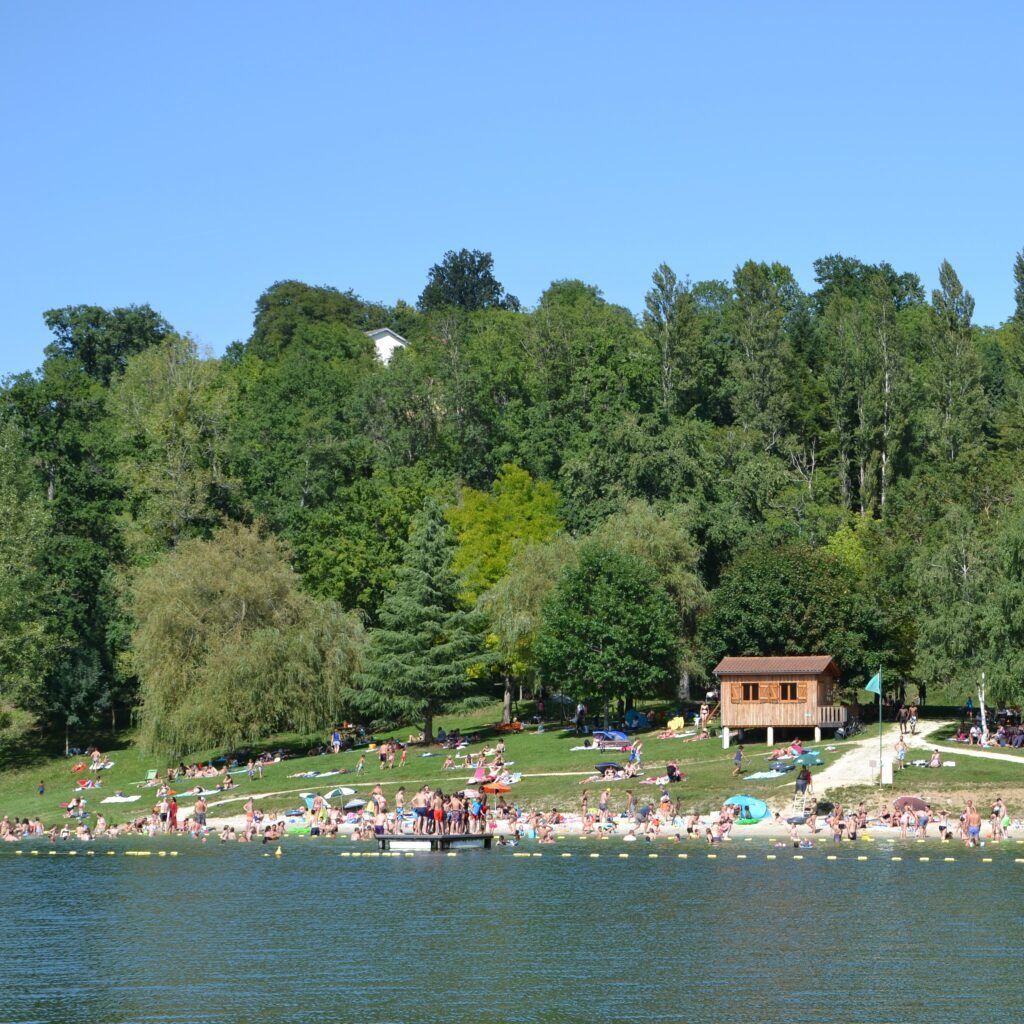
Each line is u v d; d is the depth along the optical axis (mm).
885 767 91375
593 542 122562
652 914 62531
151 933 59844
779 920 60594
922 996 47562
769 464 147125
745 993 48188
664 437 145375
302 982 50344
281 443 176750
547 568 125188
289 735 132000
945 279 178875
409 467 174750
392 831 92875
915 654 109438
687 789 95562
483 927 60031
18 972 52438
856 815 87062
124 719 144625
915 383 177375
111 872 79812
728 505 137250
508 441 185125
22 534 130875
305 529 152500
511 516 145500
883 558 125625
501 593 125375
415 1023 45031
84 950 56344
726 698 106250
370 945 56531
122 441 167000
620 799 96375
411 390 189125
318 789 107500
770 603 113625
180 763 122750
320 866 80875
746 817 90000
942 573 105625
